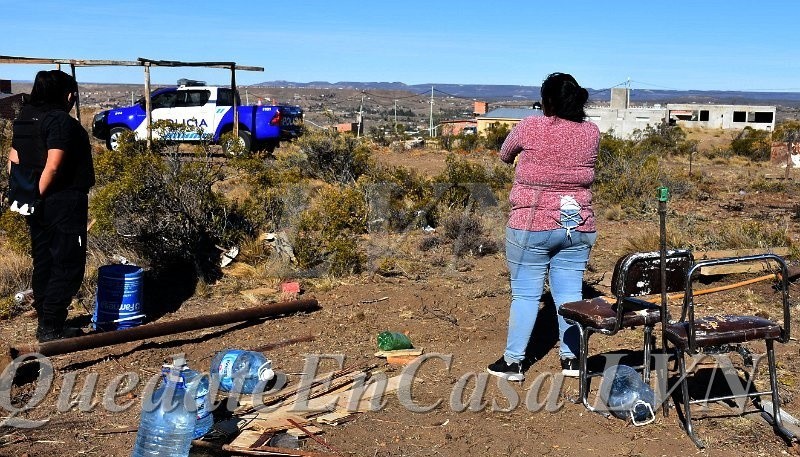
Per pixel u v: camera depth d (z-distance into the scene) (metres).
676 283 5.25
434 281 8.83
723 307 7.97
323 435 4.88
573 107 5.33
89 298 7.72
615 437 4.94
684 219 13.88
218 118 20.59
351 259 9.15
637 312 5.21
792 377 5.92
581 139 5.34
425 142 38.25
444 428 5.02
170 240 8.77
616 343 6.71
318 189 14.12
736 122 97.69
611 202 15.59
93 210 9.10
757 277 9.06
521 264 5.58
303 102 159.62
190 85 21.86
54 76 6.27
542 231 5.45
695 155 37.81
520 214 5.50
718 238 11.04
